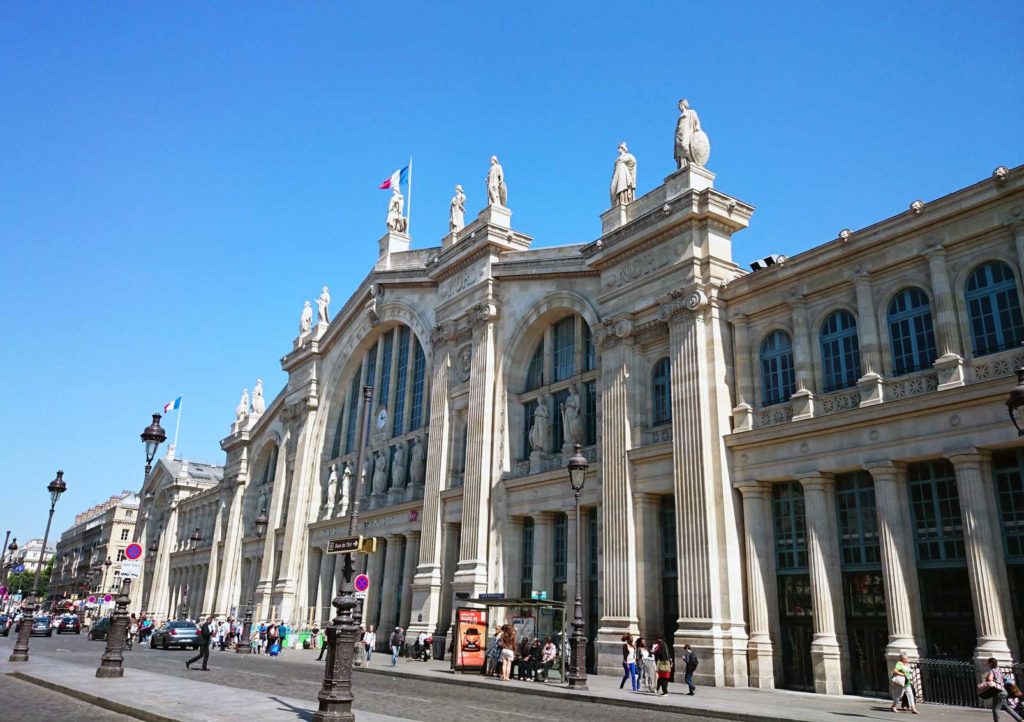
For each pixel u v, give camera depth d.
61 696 18.06
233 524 64.62
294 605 50.88
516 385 36.81
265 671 28.70
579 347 33.88
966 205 21.03
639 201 30.94
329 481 52.06
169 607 80.31
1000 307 20.55
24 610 27.41
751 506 24.92
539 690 22.69
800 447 23.86
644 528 27.91
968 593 19.92
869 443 22.11
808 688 22.92
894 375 22.50
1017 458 19.62
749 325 26.94
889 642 20.59
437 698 20.44
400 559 43.06
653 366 29.47
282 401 60.81
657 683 22.02
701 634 24.22
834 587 22.56
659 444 27.62
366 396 20.98
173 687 19.25
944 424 20.52
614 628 27.52
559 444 34.34
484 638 29.64
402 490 43.84
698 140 29.44
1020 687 17.92
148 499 92.25
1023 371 14.11
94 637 53.00
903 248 22.59
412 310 45.72
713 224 28.03
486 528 35.09
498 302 38.19
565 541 32.41
